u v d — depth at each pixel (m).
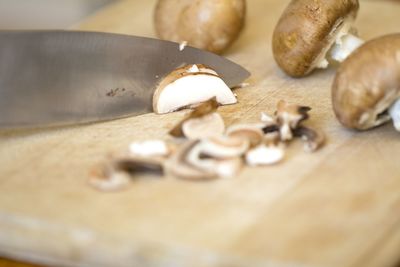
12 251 0.40
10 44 0.44
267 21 0.58
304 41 0.48
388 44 0.43
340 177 0.41
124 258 0.38
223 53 0.53
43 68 0.45
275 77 0.51
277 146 0.43
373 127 0.45
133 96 0.47
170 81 0.47
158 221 0.39
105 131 0.46
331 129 0.45
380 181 0.41
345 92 0.43
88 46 0.46
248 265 0.37
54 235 0.39
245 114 0.47
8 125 0.45
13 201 0.40
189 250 0.38
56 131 0.46
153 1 0.61
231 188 0.41
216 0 0.51
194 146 0.42
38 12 0.69
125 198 0.40
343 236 0.38
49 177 0.42
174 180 0.41
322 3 0.48
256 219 0.39
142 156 0.42
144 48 0.47
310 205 0.40
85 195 0.41
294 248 0.37
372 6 0.59
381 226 0.38
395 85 0.43
